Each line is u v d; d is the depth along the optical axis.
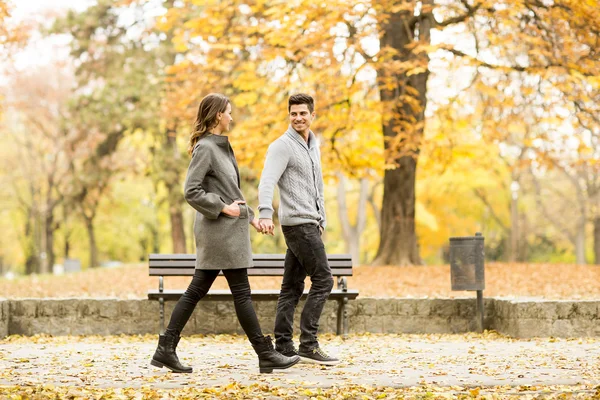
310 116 7.32
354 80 18.94
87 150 39.47
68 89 46.31
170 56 33.44
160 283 10.35
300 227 7.14
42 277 24.19
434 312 11.11
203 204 6.36
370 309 11.08
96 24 34.22
